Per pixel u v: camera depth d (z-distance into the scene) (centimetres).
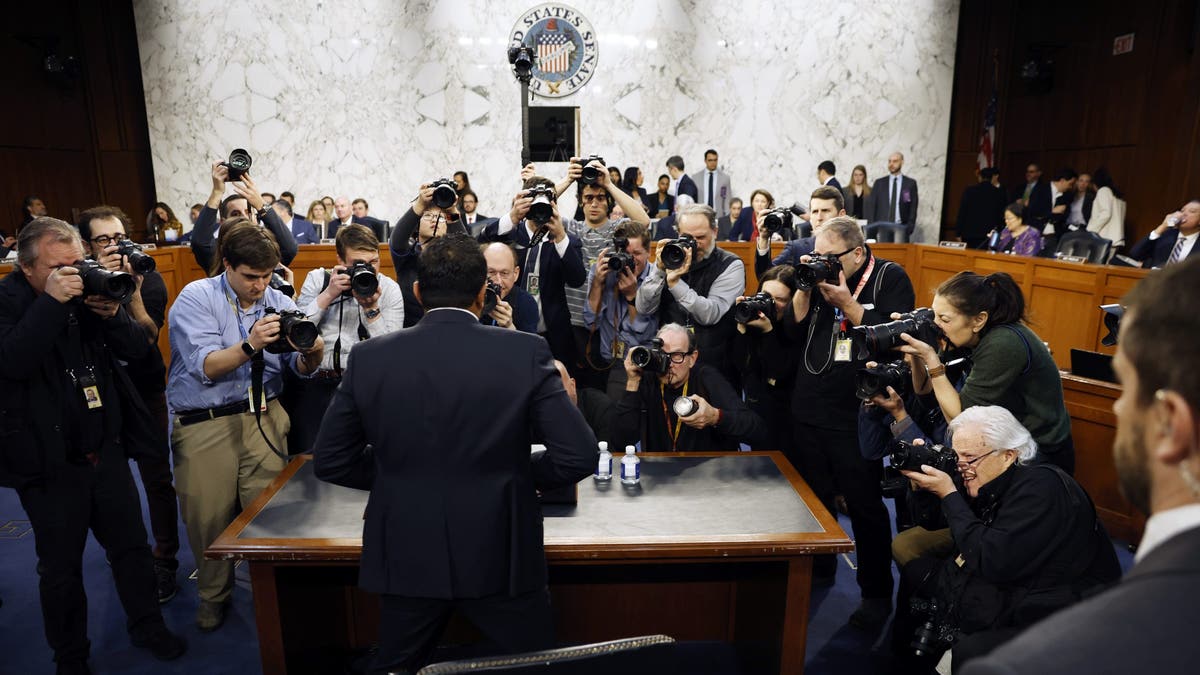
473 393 151
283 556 187
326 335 278
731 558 192
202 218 327
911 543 238
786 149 923
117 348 234
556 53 887
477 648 251
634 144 911
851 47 905
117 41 865
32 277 209
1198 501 55
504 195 914
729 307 304
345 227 288
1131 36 818
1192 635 48
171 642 251
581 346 334
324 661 228
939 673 196
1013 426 195
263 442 264
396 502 154
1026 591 188
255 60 862
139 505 246
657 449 286
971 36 945
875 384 221
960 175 972
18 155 795
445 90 889
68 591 225
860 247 264
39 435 212
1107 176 806
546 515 206
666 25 890
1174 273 58
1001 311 227
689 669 244
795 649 204
